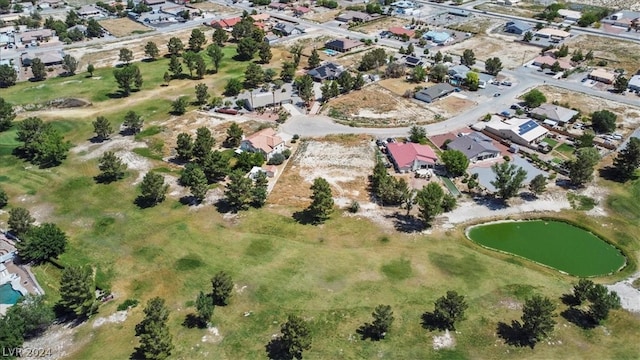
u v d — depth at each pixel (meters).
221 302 85.75
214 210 112.56
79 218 111.00
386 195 113.44
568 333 79.50
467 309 83.88
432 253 98.25
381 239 102.75
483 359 75.25
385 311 76.88
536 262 98.00
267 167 130.00
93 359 76.06
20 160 135.12
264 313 83.75
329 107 162.62
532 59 199.25
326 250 99.25
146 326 74.25
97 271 94.69
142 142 142.50
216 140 143.38
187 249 99.56
